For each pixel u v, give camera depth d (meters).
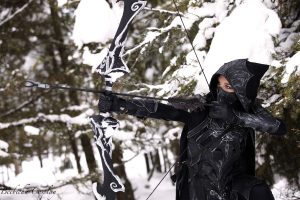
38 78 11.96
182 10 6.11
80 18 6.52
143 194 14.67
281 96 5.43
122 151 10.84
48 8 11.26
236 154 3.59
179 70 5.89
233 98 3.60
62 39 11.59
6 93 10.14
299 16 6.04
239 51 5.05
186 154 3.78
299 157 6.61
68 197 9.65
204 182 3.62
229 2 5.94
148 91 6.37
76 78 10.95
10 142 9.61
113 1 6.90
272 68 5.17
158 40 6.57
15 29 10.78
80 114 10.48
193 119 3.63
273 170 7.03
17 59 11.57
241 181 3.53
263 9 5.18
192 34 6.25
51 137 11.63
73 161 21.23
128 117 9.91
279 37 5.78
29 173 8.73
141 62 7.88
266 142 6.54
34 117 10.26
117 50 3.56
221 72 3.58
